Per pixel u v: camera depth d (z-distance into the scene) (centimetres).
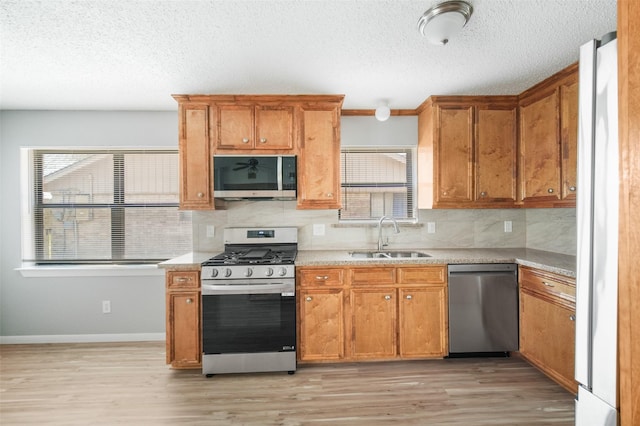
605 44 74
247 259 247
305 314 242
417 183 313
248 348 235
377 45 190
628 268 63
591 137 77
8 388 221
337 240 308
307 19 164
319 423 182
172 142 305
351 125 309
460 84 249
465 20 159
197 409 196
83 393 214
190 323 239
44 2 148
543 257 250
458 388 216
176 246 312
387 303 247
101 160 308
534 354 230
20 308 298
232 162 258
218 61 207
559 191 230
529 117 261
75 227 306
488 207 276
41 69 216
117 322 304
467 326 249
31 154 305
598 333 76
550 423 181
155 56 200
